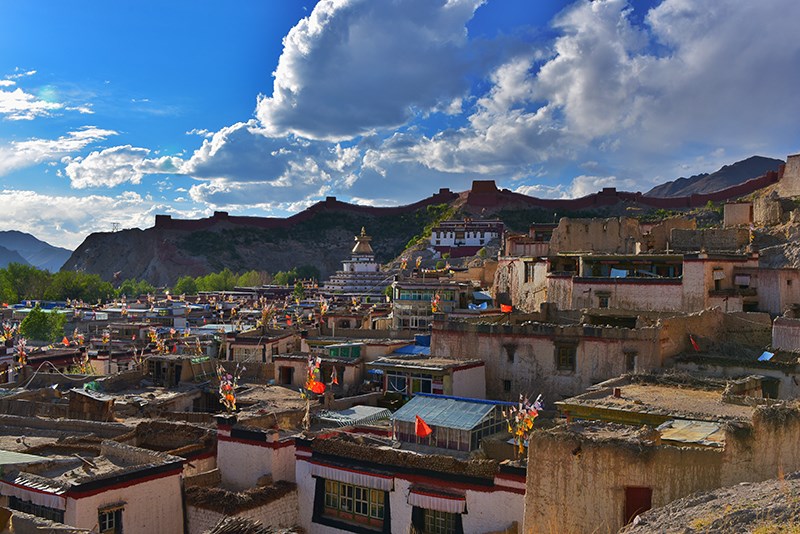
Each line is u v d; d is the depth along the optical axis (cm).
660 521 1766
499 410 3691
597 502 2122
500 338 4741
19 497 2645
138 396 5116
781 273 5341
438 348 5019
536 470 2205
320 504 2917
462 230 18788
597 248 7369
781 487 1759
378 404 4706
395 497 2727
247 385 5453
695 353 4356
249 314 12069
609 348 4338
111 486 2628
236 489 3152
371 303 12494
